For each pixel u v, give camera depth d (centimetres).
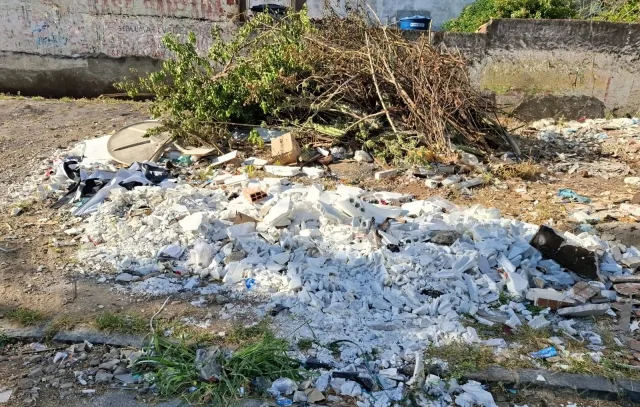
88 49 1067
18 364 312
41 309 360
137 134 722
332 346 327
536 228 489
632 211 546
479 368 314
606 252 439
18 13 1041
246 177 597
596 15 1148
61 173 602
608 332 355
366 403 288
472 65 952
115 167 643
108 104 1012
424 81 706
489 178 629
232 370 301
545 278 407
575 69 951
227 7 1066
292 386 295
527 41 939
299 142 730
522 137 837
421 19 1060
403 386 298
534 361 323
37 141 748
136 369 309
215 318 355
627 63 941
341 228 452
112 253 432
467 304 372
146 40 1069
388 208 507
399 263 402
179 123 707
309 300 371
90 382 299
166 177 602
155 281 397
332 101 746
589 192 613
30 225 489
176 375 298
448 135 696
